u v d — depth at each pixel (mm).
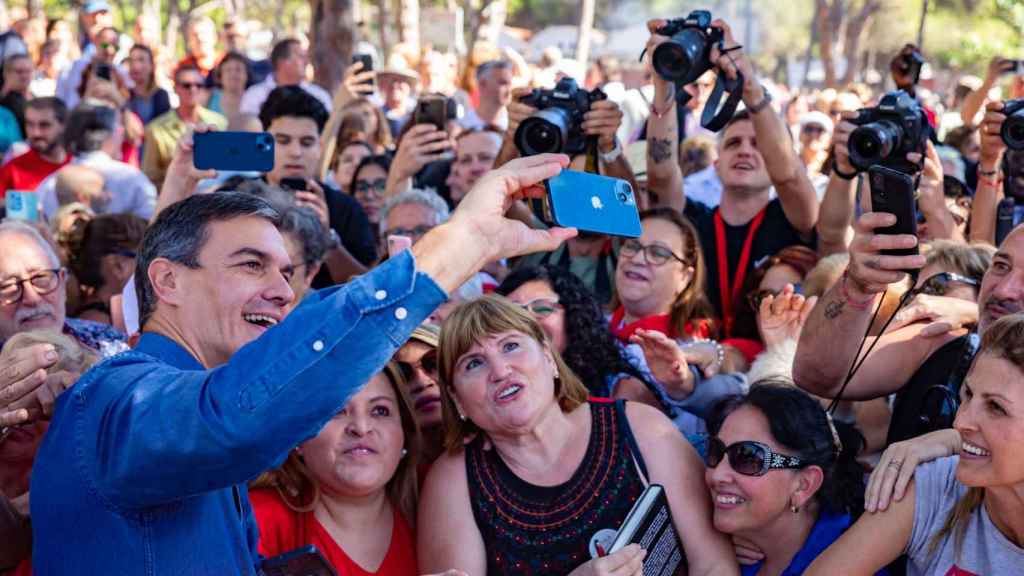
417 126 5707
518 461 2947
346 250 5734
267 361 1766
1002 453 2291
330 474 2809
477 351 2918
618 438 2979
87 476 1952
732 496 2877
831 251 4645
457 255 1827
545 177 1937
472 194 1889
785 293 3932
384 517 2982
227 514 2178
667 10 24172
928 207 4305
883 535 2582
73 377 2393
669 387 3686
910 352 3143
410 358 3223
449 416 3029
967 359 2975
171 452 1789
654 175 4961
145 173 8531
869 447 3553
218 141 3961
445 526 2912
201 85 8719
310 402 1755
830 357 2971
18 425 2467
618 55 23281
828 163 5652
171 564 2000
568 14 34562
